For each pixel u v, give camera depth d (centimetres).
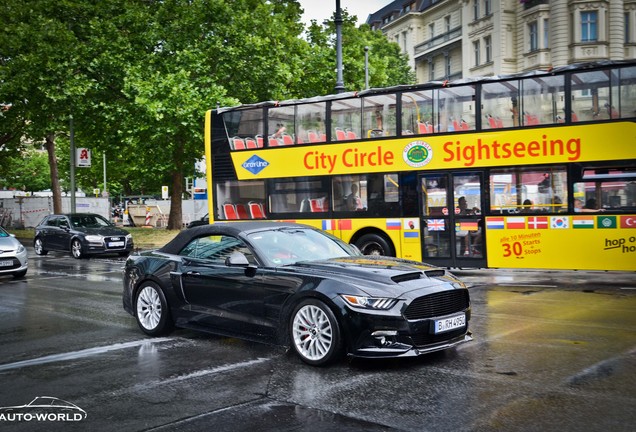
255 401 506
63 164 5384
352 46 3030
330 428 437
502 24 4166
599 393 497
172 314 770
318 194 1458
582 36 3659
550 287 1172
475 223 1291
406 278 613
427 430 427
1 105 2984
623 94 1173
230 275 696
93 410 496
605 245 1178
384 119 1391
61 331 834
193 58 2361
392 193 1374
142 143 2577
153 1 2688
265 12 2612
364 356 580
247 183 1549
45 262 2011
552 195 1223
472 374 566
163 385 561
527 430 420
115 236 2170
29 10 2570
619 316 846
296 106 1494
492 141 1277
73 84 2417
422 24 5681
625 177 1166
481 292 1107
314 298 618
